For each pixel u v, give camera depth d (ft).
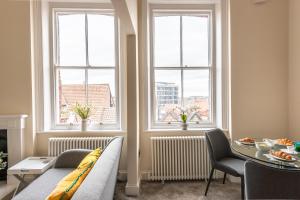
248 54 10.12
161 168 10.00
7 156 9.61
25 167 8.23
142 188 9.48
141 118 10.41
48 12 10.74
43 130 10.35
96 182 4.22
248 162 5.02
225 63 10.52
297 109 9.72
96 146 9.93
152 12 11.02
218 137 8.96
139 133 10.34
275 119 10.20
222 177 10.30
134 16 8.68
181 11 11.12
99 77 11.12
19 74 9.87
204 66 11.27
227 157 9.00
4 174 9.80
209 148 8.48
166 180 10.25
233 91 10.13
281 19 10.12
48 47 10.79
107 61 11.14
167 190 9.27
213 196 8.70
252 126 10.17
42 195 6.42
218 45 10.85
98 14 11.08
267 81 10.17
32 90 9.96
